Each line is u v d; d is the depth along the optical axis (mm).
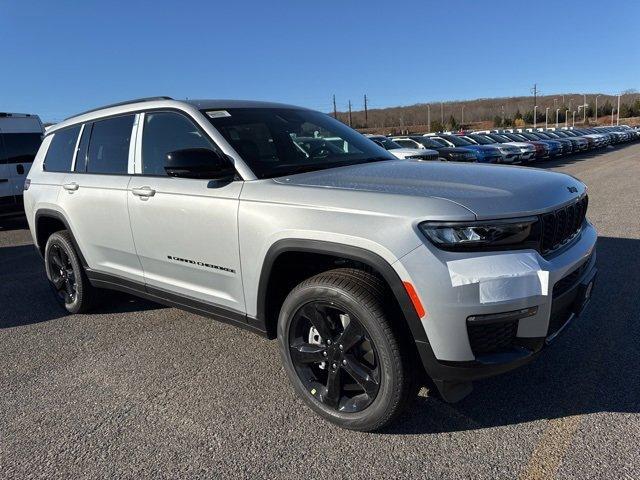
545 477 2373
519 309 2418
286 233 2799
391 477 2441
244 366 3629
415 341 2488
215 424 2941
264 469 2543
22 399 3316
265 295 3025
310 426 2877
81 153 4500
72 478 2541
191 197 3332
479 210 2434
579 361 3422
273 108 3957
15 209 10234
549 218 2652
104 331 4398
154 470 2574
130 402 3225
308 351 2893
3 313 5004
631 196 10227
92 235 4254
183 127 3580
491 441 2662
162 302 3859
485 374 2477
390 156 3971
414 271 2400
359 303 2570
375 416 2650
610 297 4492
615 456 2480
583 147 27109
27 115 10461
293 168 3291
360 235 2541
